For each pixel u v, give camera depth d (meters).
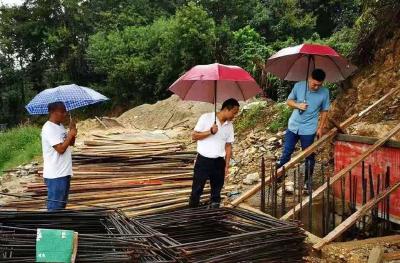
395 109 7.09
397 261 4.13
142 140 10.12
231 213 4.24
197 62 17.92
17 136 14.92
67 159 5.04
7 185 9.03
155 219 4.06
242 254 3.34
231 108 5.25
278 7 19.06
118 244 3.04
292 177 7.06
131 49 21.58
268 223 3.87
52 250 2.89
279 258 3.51
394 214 5.19
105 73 23.17
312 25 18.48
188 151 8.60
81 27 25.53
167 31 19.09
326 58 6.17
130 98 22.14
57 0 25.59
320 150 7.73
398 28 7.71
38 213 3.76
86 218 3.84
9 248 2.96
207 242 3.28
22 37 26.84
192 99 5.73
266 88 12.79
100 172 7.68
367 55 8.16
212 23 17.62
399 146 5.09
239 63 16.56
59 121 4.97
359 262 4.16
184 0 26.12
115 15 24.86
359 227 5.51
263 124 9.85
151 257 3.11
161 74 19.23
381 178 5.35
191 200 5.52
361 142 5.59
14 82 27.36
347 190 5.85
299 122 6.05
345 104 8.12
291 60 6.28
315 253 4.50
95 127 15.18
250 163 8.30
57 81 25.64
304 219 5.76
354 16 16.16
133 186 6.94
